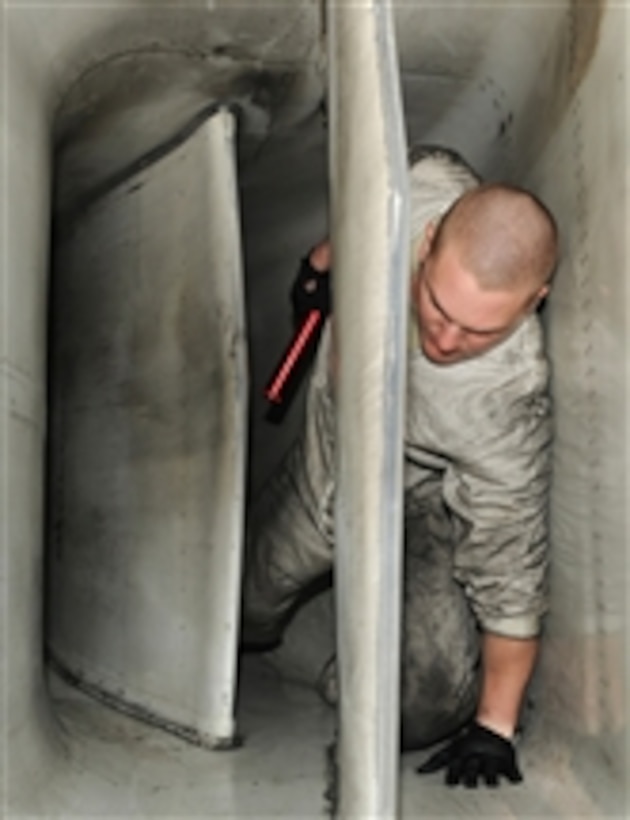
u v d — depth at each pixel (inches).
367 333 28.3
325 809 37.3
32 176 38.6
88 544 51.0
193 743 43.1
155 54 43.8
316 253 47.5
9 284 35.8
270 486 52.2
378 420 28.0
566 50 40.2
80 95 43.5
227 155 45.9
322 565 50.1
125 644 47.9
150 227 49.1
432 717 46.8
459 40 44.6
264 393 61.1
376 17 29.0
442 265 34.1
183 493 46.5
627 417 35.3
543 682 43.7
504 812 39.3
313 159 53.1
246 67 45.1
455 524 44.5
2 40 36.5
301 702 51.6
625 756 35.7
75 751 39.6
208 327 46.1
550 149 42.4
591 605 38.5
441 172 41.0
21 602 36.3
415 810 39.0
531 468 40.2
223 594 43.7
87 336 52.2
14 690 35.6
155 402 48.4
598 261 37.7
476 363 38.2
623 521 35.7
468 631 47.7
